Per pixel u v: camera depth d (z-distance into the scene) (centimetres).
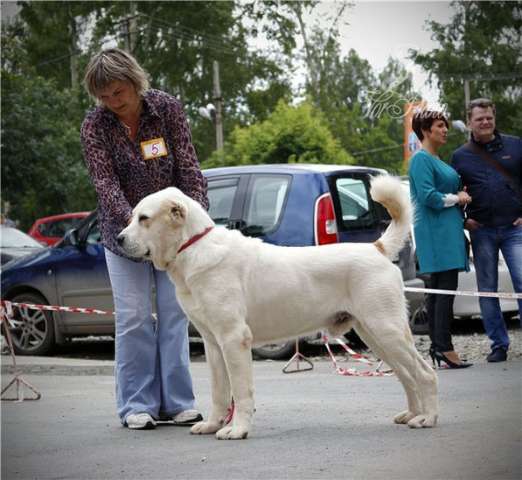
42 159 3294
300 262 578
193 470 477
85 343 1265
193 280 560
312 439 544
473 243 906
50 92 3384
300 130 2427
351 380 822
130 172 621
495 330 893
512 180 894
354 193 988
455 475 445
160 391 634
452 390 717
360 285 570
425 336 1098
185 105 4300
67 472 489
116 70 597
